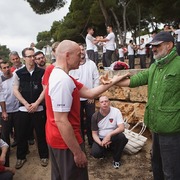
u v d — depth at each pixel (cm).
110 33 867
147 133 461
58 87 190
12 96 416
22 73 367
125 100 488
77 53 208
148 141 445
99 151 379
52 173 229
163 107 233
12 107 418
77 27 2558
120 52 1278
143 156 398
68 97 192
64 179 211
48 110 212
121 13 2281
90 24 2339
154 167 271
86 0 2209
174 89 228
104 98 374
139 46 1034
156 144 262
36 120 375
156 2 1608
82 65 392
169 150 239
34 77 368
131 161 387
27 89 368
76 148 197
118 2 2167
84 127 445
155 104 239
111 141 365
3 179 292
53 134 206
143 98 459
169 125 231
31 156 425
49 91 196
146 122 256
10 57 501
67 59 205
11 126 426
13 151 455
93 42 866
